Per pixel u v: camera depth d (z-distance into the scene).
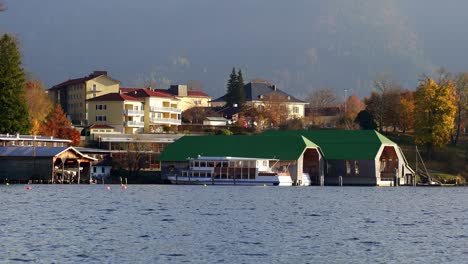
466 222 194.88
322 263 130.62
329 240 156.00
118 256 134.75
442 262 132.25
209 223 183.38
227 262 130.62
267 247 145.75
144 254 136.88
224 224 181.62
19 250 138.25
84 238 153.88
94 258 132.62
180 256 135.50
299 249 144.12
